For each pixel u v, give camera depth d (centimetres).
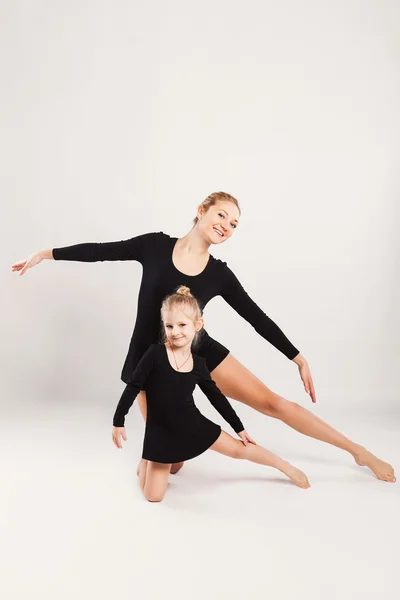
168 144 381
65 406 374
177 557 194
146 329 255
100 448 301
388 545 204
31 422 342
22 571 185
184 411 235
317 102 383
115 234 384
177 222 384
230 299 264
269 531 213
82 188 381
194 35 378
